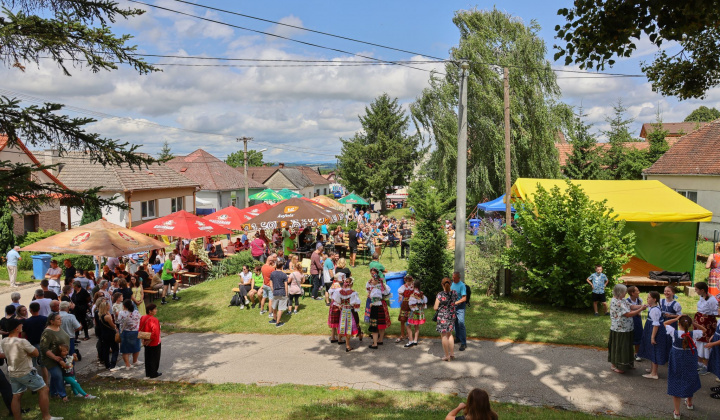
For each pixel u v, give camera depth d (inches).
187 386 357.7
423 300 423.8
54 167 331.6
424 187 597.6
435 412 278.1
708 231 1063.6
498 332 454.9
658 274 626.5
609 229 543.8
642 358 377.4
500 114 1203.9
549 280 543.2
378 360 396.2
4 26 305.0
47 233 921.5
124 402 311.7
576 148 1366.9
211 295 651.5
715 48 319.0
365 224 1158.3
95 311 419.8
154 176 1382.9
